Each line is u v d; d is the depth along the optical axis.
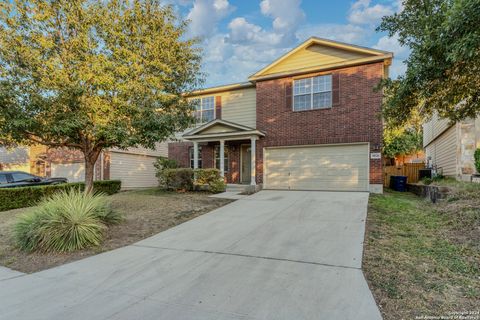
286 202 9.27
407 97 6.07
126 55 7.25
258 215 7.59
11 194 9.89
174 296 3.38
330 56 12.13
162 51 7.98
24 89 6.79
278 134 12.93
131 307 3.13
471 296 3.11
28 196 10.38
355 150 11.59
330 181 11.98
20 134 7.46
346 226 6.15
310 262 4.29
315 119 12.23
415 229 5.85
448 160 13.56
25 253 5.21
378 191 11.04
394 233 5.58
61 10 7.25
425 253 4.45
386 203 8.67
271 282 3.66
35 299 3.40
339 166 11.85
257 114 13.44
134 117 7.60
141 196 11.42
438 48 4.79
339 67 11.84
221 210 8.50
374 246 4.84
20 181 11.86
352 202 8.78
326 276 3.77
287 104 12.80
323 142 12.01
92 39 7.50
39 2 6.95
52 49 7.18
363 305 3.01
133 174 17.56
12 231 6.14
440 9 5.16
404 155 21.39
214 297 3.32
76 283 3.85
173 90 8.84
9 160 18.39
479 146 10.49
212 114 15.10
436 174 13.72
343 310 2.93
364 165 11.40
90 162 8.88
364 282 3.54
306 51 12.61
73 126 6.92
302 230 6.00
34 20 7.04
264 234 5.86
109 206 7.07
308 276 3.79
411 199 10.19
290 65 12.89
